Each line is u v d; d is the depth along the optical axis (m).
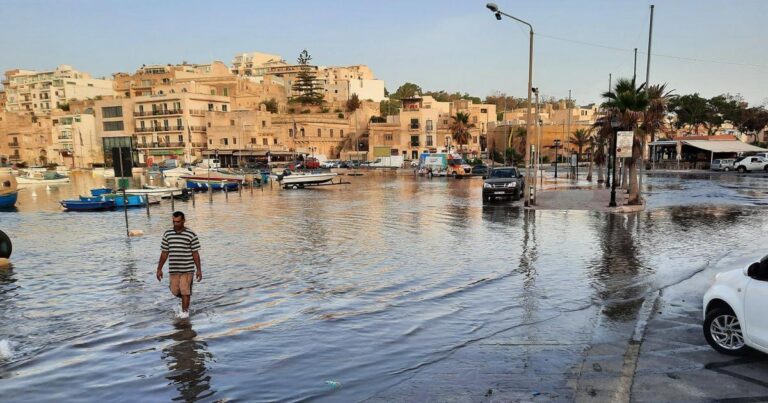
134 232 18.58
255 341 7.04
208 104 99.50
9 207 32.34
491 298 8.98
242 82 116.50
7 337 7.46
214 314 8.35
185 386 5.67
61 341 7.24
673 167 61.91
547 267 11.34
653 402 4.90
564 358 6.13
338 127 108.00
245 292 9.73
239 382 5.73
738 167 53.06
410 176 62.16
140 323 7.98
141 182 59.62
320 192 39.97
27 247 16.23
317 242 15.63
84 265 12.95
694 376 5.47
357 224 19.75
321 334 7.29
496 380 5.56
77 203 29.48
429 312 8.27
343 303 8.89
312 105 126.81
